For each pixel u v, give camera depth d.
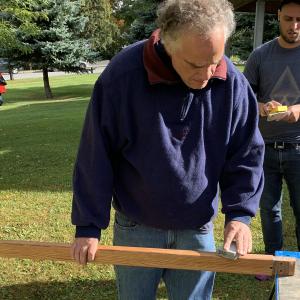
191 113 1.68
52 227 4.23
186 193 1.75
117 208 1.91
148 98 1.65
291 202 3.13
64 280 3.33
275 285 1.86
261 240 3.84
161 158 1.70
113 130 1.72
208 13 1.42
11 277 3.37
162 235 1.88
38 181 5.69
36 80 28.22
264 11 6.50
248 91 1.77
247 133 1.80
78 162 1.79
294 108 2.79
